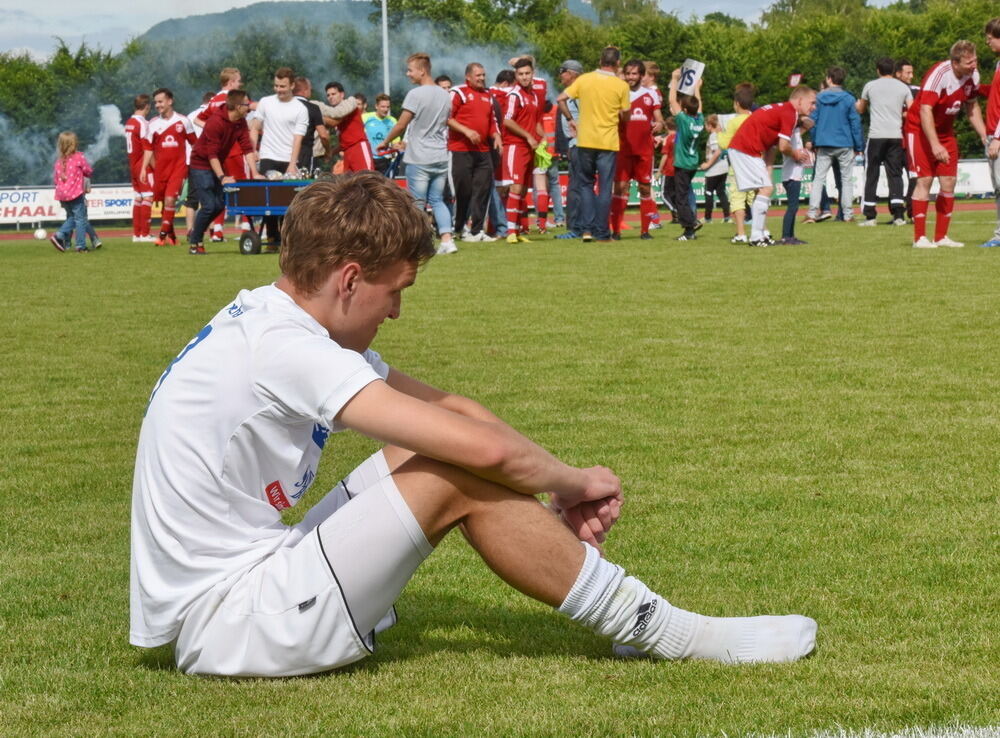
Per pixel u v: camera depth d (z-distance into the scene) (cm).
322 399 254
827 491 437
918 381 630
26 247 1970
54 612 333
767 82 4725
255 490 269
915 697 257
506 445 255
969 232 1681
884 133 1898
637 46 4938
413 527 260
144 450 271
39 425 591
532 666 284
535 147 1698
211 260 1524
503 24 6112
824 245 1494
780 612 318
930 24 4875
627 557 369
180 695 265
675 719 247
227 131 1608
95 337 868
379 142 2011
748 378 650
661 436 526
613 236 1734
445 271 1257
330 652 265
